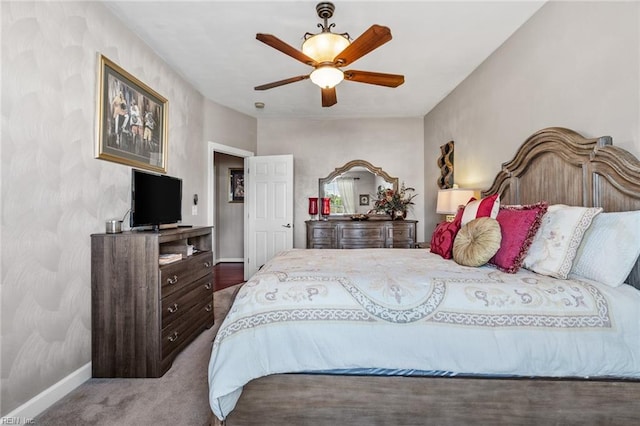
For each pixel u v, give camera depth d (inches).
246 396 53.7
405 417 52.9
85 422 63.7
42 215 68.7
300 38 108.1
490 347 50.9
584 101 76.3
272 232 193.3
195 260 105.1
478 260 70.6
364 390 53.1
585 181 71.3
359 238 184.7
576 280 58.4
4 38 60.6
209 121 166.2
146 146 108.7
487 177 122.6
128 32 100.2
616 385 50.9
